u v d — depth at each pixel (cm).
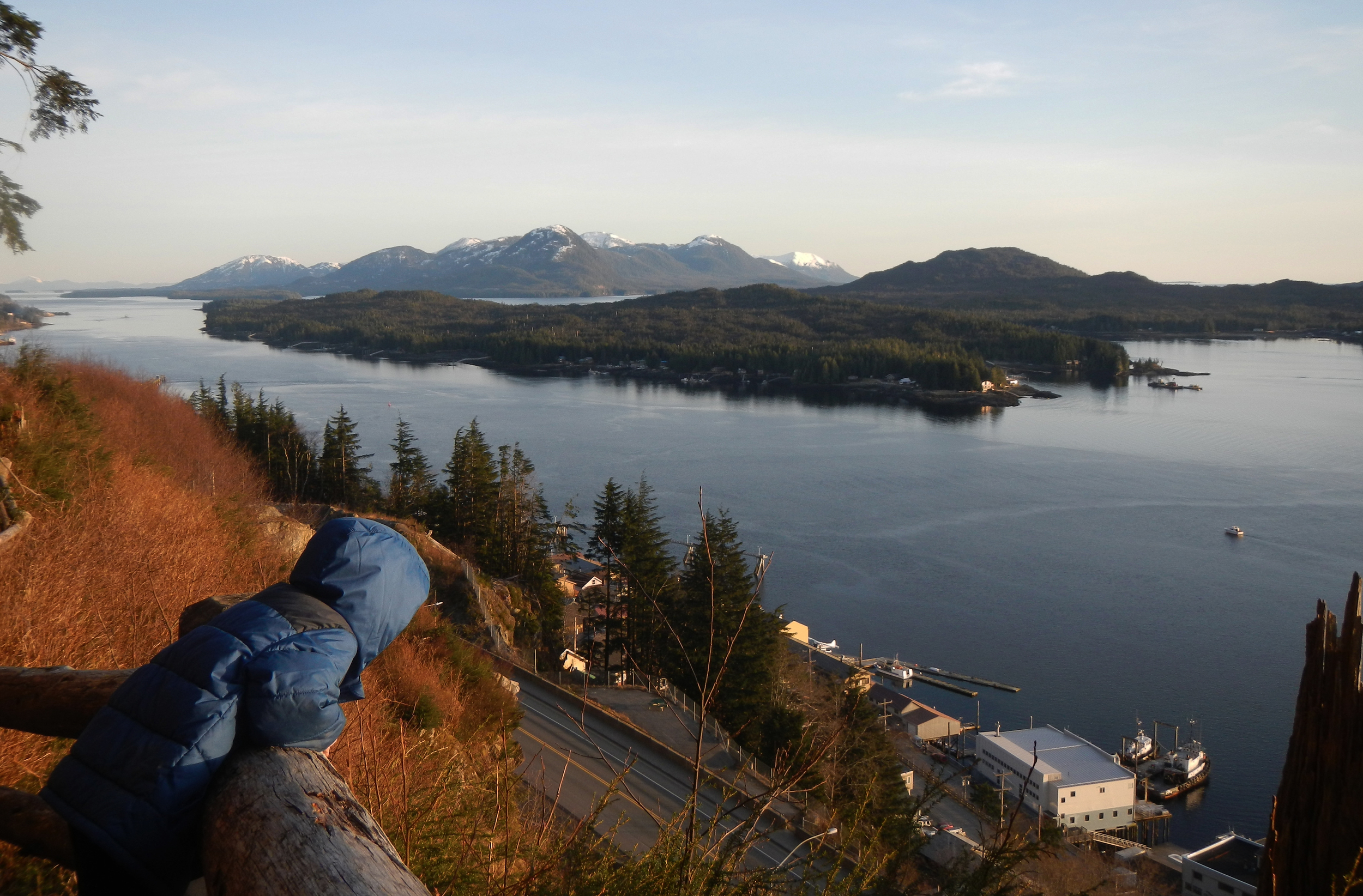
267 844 144
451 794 372
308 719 167
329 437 4494
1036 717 4031
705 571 2352
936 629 4825
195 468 2405
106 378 2847
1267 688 4284
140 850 156
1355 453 8731
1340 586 5281
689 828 295
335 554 184
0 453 955
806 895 309
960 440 9869
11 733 384
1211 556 5812
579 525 2911
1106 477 7919
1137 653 4588
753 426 10662
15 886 316
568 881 310
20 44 891
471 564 2969
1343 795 378
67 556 709
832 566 5644
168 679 166
